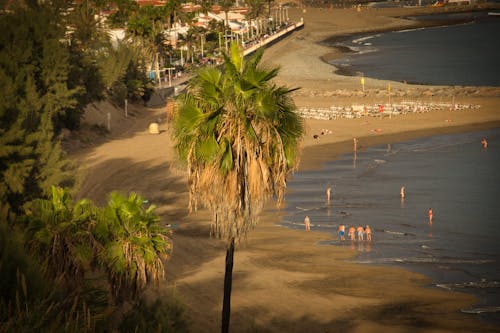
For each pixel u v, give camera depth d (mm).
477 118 189875
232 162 32938
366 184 120000
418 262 78625
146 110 195875
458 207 103625
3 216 25141
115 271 41500
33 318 21344
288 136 33625
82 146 138500
